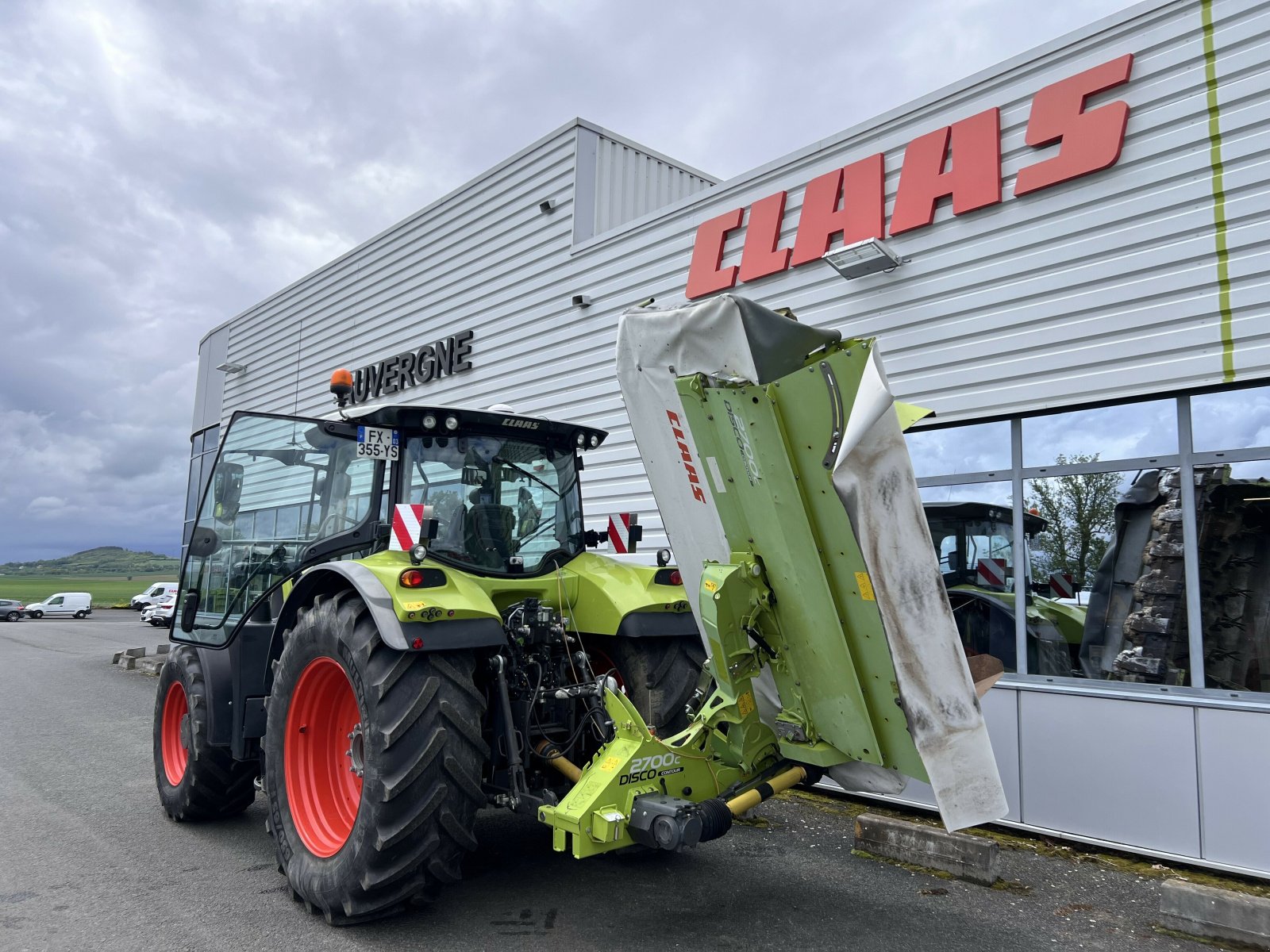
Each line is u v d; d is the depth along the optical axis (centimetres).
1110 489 453
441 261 982
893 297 538
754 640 315
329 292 1188
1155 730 414
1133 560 441
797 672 310
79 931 319
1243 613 403
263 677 423
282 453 438
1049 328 467
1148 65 439
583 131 823
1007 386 482
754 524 304
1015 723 462
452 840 318
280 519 432
